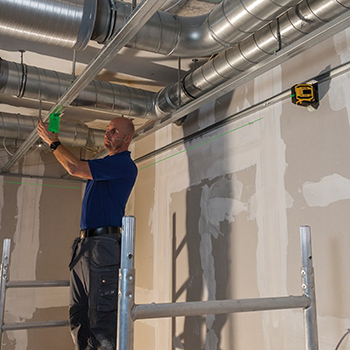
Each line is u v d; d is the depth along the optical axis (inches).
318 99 80.4
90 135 152.4
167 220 131.0
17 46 103.6
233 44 78.7
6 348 159.0
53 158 180.4
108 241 86.0
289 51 72.2
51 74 104.7
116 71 120.3
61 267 173.3
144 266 142.5
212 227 108.4
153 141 147.1
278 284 85.0
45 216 174.4
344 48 75.4
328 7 66.2
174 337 119.7
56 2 65.1
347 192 73.0
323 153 78.4
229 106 106.3
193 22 81.2
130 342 43.7
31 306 165.5
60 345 167.8
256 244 92.4
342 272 72.2
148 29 77.2
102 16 72.3
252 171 96.1
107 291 83.1
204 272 109.7
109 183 90.4
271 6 64.7
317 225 78.0
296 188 83.5
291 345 80.1
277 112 90.6
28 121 138.6
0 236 164.6
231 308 50.6
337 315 72.3
